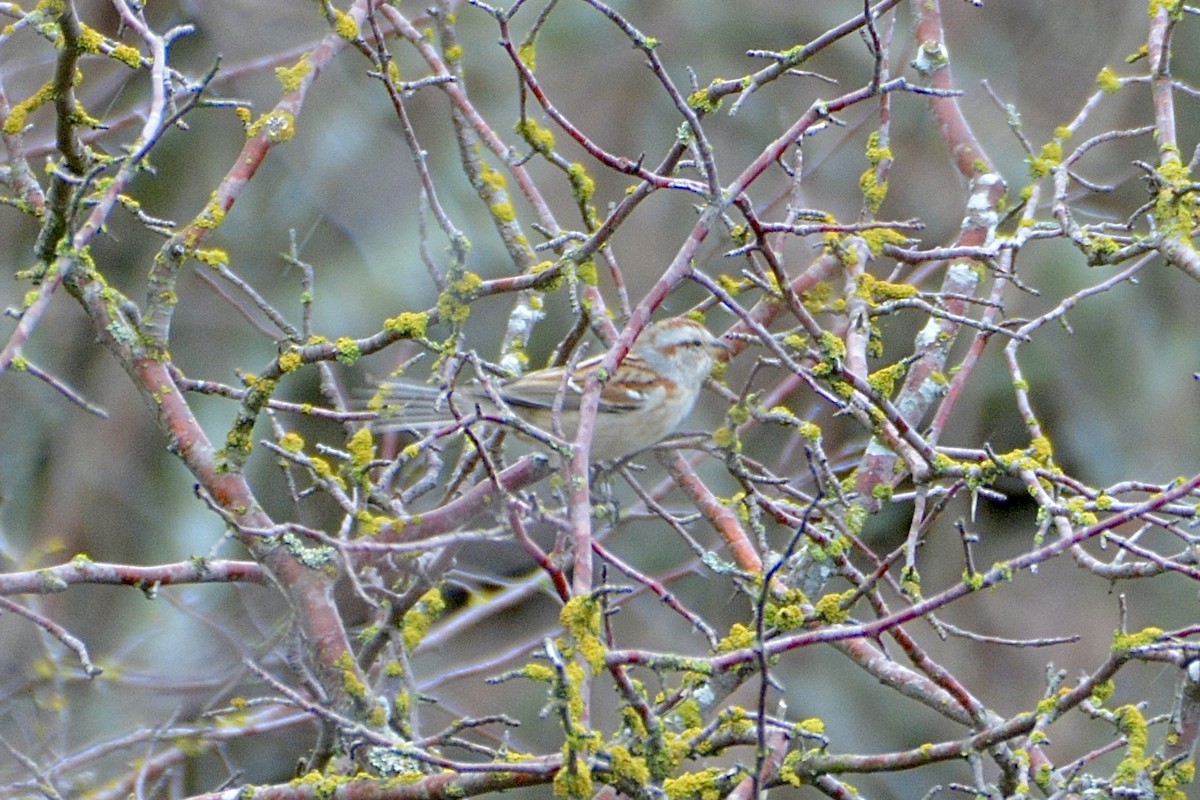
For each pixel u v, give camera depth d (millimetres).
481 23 16797
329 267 15445
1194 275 8234
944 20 16906
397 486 10898
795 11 17297
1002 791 8047
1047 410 16750
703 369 10430
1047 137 16375
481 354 15383
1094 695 7109
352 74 15992
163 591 12203
